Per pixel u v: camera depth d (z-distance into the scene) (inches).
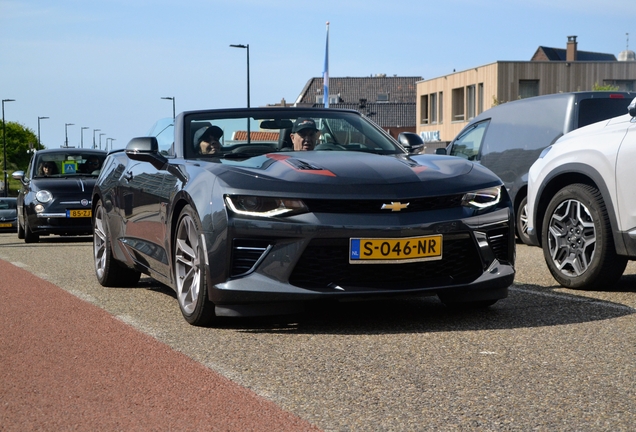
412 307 201.2
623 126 220.5
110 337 171.2
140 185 224.5
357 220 169.0
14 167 5157.5
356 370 139.6
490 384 129.1
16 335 175.0
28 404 122.6
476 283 177.3
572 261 231.6
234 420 112.8
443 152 442.3
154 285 261.6
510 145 384.5
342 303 208.1
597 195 223.9
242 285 170.1
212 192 176.6
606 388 125.5
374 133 227.9
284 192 169.9
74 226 510.6
